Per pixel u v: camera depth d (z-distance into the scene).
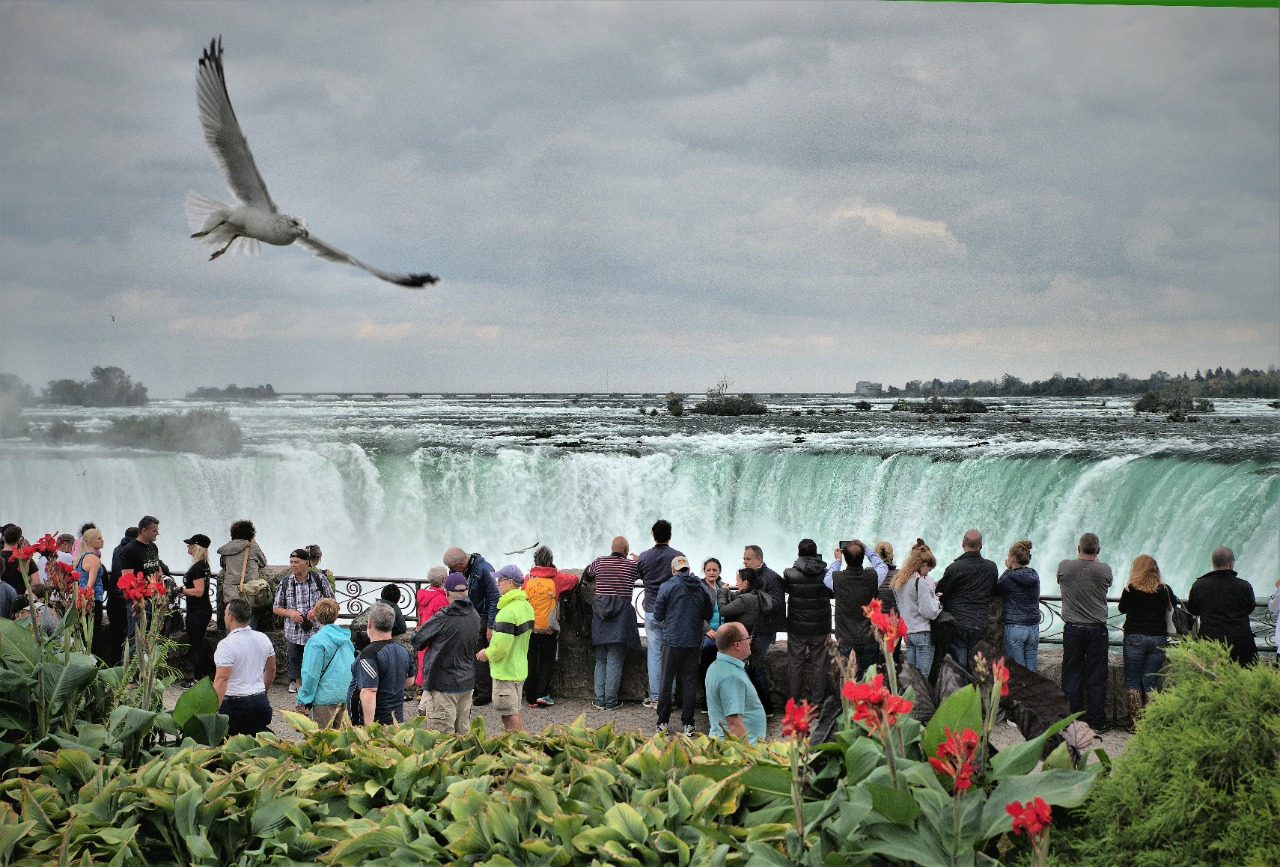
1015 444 37.94
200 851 4.36
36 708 5.67
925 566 9.40
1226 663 3.62
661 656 10.14
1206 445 35.81
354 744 5.41
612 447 41.66
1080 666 9.32
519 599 9.10
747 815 4.09
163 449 35.53
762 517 29.88
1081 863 3.62
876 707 3.50
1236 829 3.28
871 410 111.38
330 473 32.84
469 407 145.88
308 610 10.60
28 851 4.46
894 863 3.50
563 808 4.30
